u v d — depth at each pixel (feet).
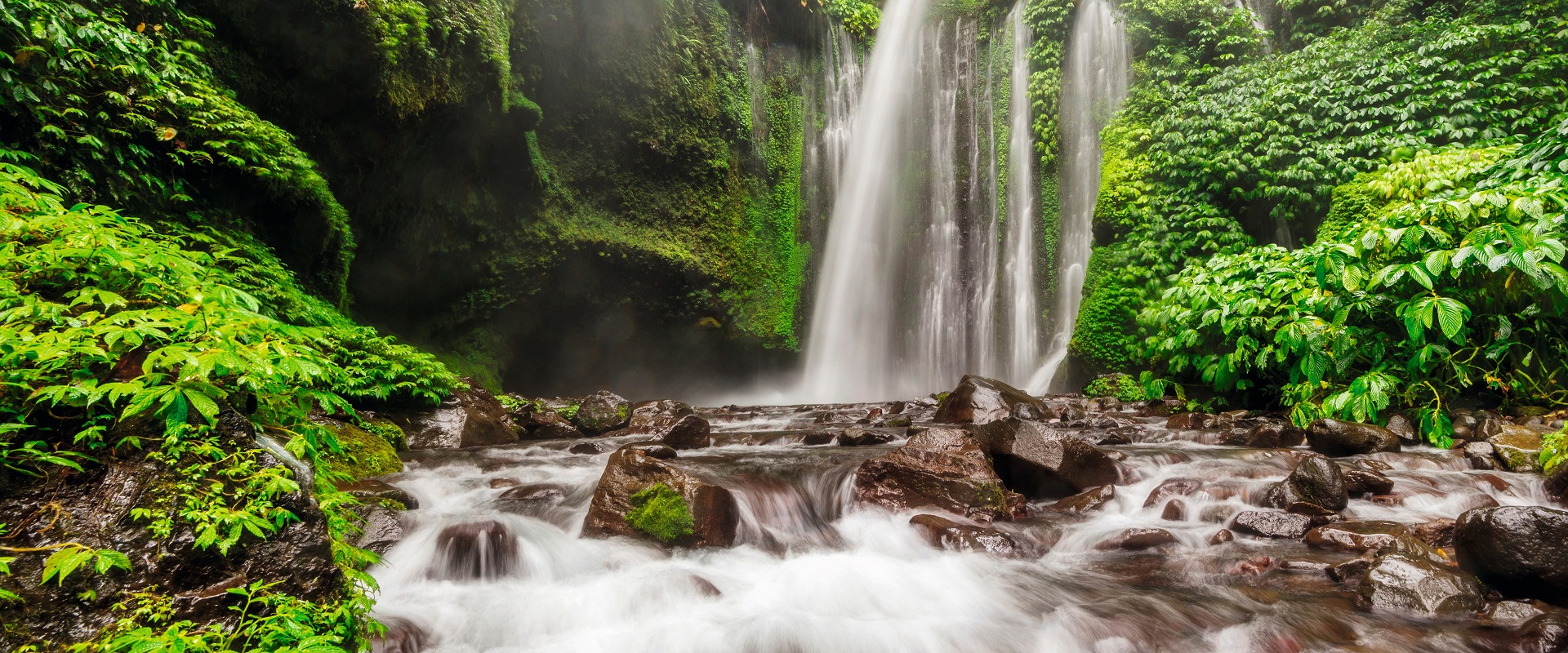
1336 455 18.86
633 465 14.34
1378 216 31.42
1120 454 18.74
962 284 53.26
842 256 57.77
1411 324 18.42
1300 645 8.96
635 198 50.49
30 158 18.74
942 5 58.85
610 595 11.34
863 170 58.90
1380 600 9.72
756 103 57.82
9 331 6.94
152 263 8.55
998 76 54.03
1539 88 33.12
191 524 6.96
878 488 15.88
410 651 9.78
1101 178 44.75
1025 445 16.98
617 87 48.24
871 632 10.14
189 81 23.47
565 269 47.26
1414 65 35.27
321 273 29.53
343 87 31.40
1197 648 9.25
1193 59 44.37
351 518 11.82
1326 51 38.22
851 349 56.03
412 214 38.63
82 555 6.10
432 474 18.76
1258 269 25.77
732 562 12.91
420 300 42.14
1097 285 40.78
